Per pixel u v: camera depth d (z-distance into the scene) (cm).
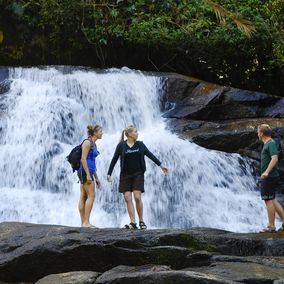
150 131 2277
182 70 3006
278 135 2164
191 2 2894
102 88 2391
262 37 2836
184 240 1194
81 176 1420
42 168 1967
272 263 1126
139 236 1176
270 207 1497
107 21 2828
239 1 2898
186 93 2447
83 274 1054
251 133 2166
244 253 1244
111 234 1200
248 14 2841
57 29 2816
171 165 2012
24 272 1148
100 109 2364
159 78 2464
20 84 2341
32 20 2817
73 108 2262
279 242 1277
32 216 1759
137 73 2503
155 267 1048
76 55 2912
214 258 1116
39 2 2794
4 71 2423
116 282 985
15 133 2136
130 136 1420
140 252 1131
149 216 1892
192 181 2012
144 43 2886
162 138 2092
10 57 2834
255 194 2072
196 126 2288
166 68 2991
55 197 1847
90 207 1417
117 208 1864
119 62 2953
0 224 1332
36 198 1814
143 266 1087
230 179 2069
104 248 1133
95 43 2823
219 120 2391
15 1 2761
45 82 2391
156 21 2822
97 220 1802
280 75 3019
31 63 2880
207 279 938
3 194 1811
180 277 949
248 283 973
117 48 2923
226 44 2886
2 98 2236
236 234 1360
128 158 1411
